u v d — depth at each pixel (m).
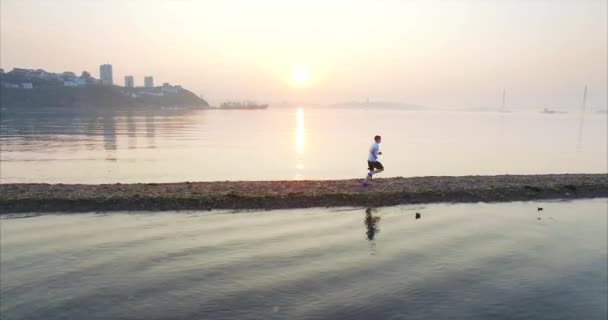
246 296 7.16
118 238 10.39
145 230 11.13
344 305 6.84
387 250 9.63
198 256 9.14
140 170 30.89
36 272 8.15
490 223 12.06
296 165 34.38
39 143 55.62
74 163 35.06
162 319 6.34
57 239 10.27
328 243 10.12
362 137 75.44
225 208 13.67
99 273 8.13
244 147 52.53
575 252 9.57
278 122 155.12
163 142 59.47
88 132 81.69
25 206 13.32
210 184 17.11
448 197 15.37
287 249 9.65
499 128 112.25
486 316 6.52
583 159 39.41
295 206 14.04
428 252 9.50
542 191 16.17
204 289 7.43
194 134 79.44
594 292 7.44
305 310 6.66
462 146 54.66
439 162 36.28
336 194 15.07
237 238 10.48
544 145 56.38
